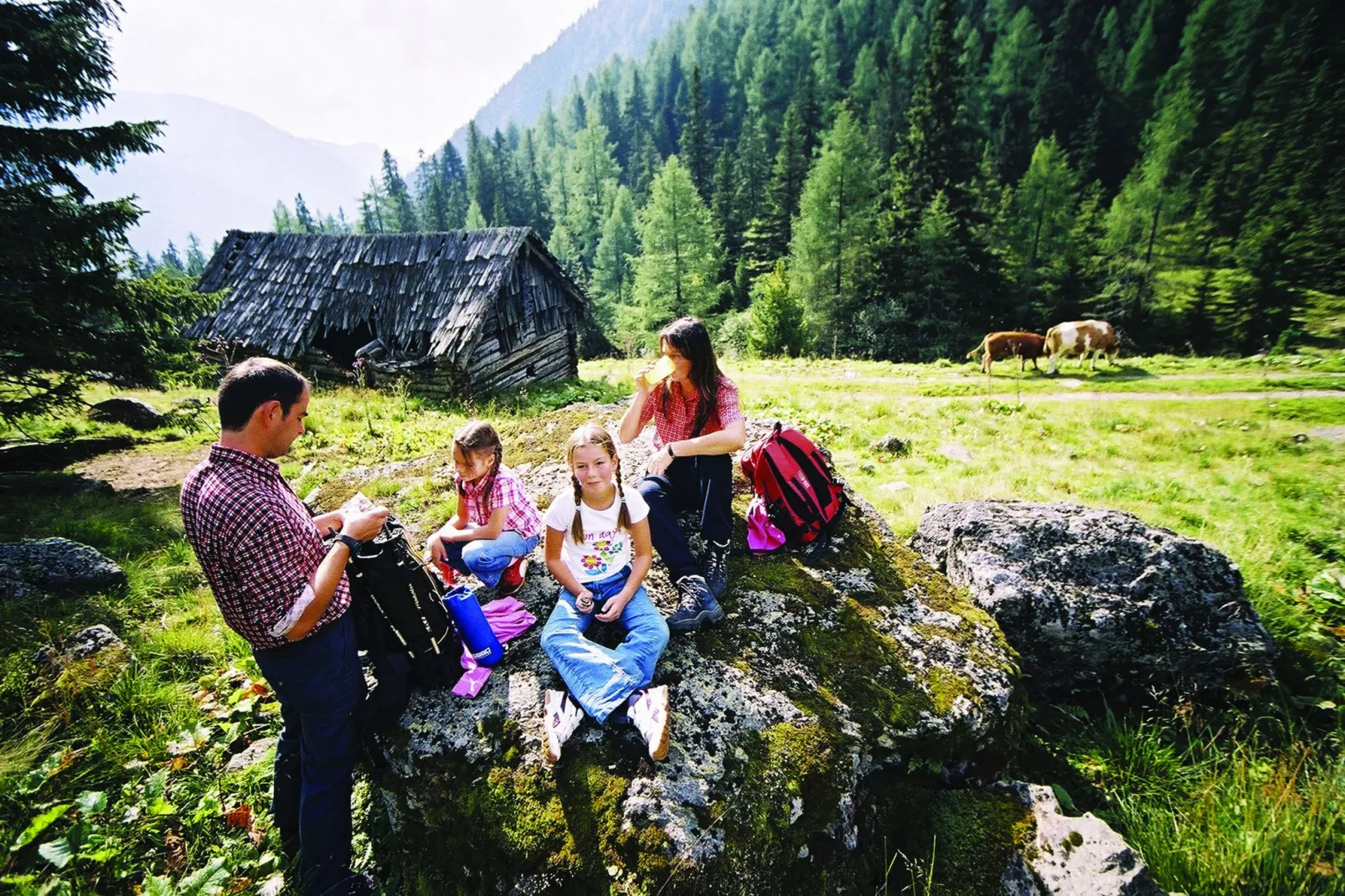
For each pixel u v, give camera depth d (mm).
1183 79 53000
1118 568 4020
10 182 7988
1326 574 5074
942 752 2963
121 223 8344
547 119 128875
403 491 5188
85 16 8258
